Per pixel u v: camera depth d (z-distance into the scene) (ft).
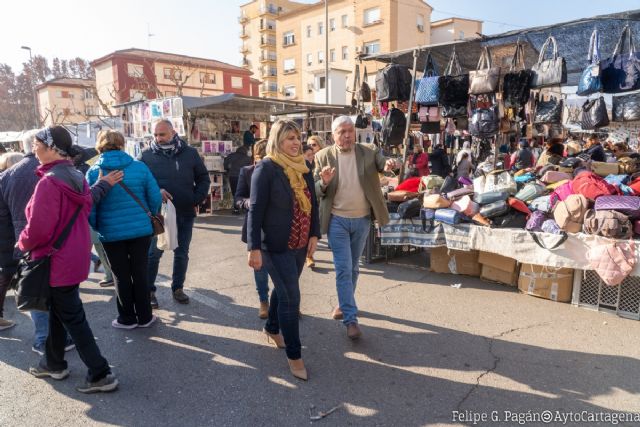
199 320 13.53
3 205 12.12
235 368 10.62
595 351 11.25
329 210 12.35
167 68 134.00
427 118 21.88
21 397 9.43
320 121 47.26
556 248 13.87
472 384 9.85
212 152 35.01
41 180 8.67
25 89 201.36
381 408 9.00
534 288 14.93
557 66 18.16
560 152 24.94
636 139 43.75
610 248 12.74
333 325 13.07
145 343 11.97
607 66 18.47
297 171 10.03
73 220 9.09
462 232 16.24
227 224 29.78
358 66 25.81
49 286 8.92
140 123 37.17
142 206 12.20
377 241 19.42
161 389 9.73
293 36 145.28
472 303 14.60
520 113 21.03
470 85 19.30
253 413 8.85
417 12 121.70
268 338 12.27
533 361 10.80
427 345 11.72
